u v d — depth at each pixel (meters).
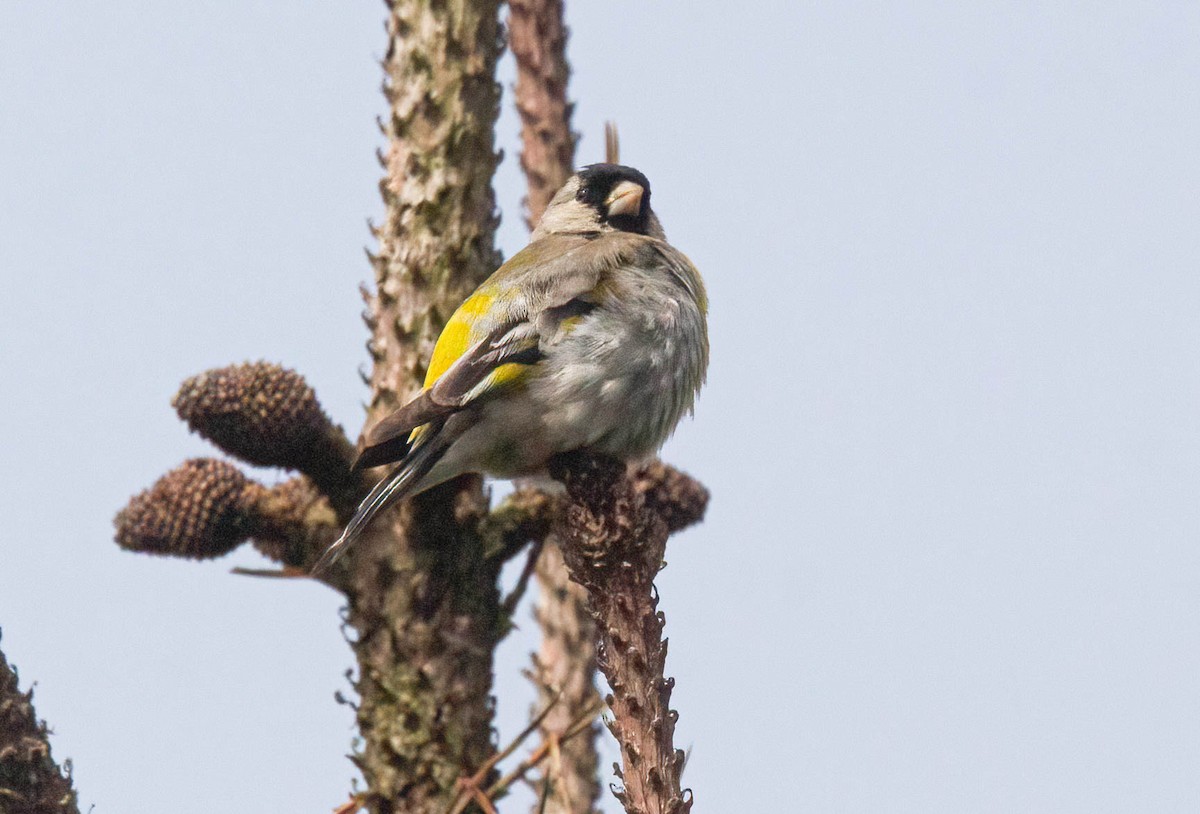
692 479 11.89
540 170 14.38
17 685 8.84
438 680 10.81
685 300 12.14
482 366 11.27
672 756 8.21
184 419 10.82
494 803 10.62
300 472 11.18
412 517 11.12
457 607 11.05
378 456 11.16
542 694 12.84
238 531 11.05
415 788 10.61
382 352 11.83
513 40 14.40
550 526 11.34
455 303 11.83
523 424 11.48
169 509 10.83
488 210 12.12
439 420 11.34
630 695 8.23
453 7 12.05
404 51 12.09
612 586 8.45
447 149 11.91
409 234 11.88
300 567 11.20
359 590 10.96
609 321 11.65
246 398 10.76
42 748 8.75
